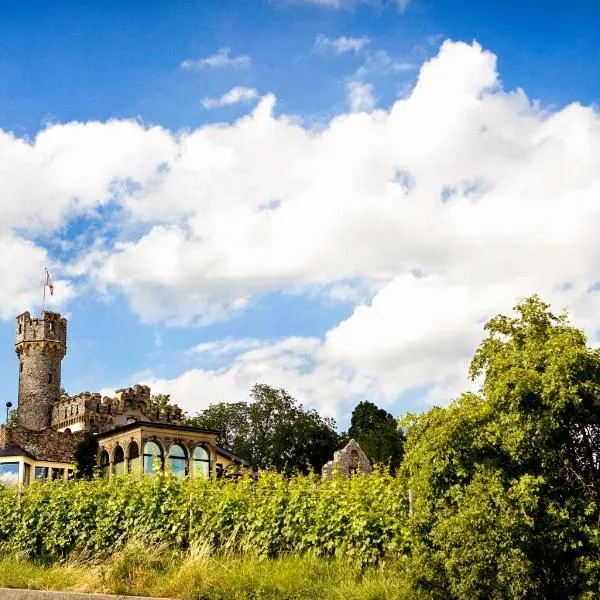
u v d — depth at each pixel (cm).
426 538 1184
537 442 1062
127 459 4816
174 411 6550
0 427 5284
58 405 6512
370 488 1550
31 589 1480
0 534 1959
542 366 1105
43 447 5312
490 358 1200
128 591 1419
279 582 1357
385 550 1442
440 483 1185
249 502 1736
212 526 1709
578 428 1077
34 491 2038
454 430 1145
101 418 6066
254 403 8700
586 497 1067
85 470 5294
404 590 1216
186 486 1878
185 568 1465
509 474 1103
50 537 1883
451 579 1103
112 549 1783
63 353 7100
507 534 1048
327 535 1530
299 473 1812
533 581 1041
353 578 1362
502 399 1107
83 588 1466
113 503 1880
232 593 1334
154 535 1759
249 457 8312
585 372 1059
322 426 8650
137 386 6350
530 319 1209
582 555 1048
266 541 1612
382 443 7731
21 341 6962
